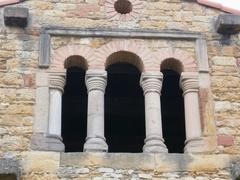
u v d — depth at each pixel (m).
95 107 11.12
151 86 11.39
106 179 10.43
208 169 10.72
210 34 12.18
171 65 11.91
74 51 11.60
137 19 12.12
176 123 15.10
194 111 11.32
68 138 15.71
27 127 10.87
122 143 16.00
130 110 14.76
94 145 10.73
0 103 11.06
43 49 11.59
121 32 11.84
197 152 10.88
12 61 11.49
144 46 11.80
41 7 12.11
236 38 12.24
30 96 11.18
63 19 12.01
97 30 11.82
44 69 11.44
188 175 10.62
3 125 10.84
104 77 11.41
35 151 10.62
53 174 10.43
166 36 11.93
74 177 10.42
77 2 12.21
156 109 11.20
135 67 12.91
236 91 11.62
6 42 11.70
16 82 11.30
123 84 13.93
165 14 12.27
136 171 10.55
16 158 10.54
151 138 10.92
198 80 11.62
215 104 11.45
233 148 11.00
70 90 14.09
